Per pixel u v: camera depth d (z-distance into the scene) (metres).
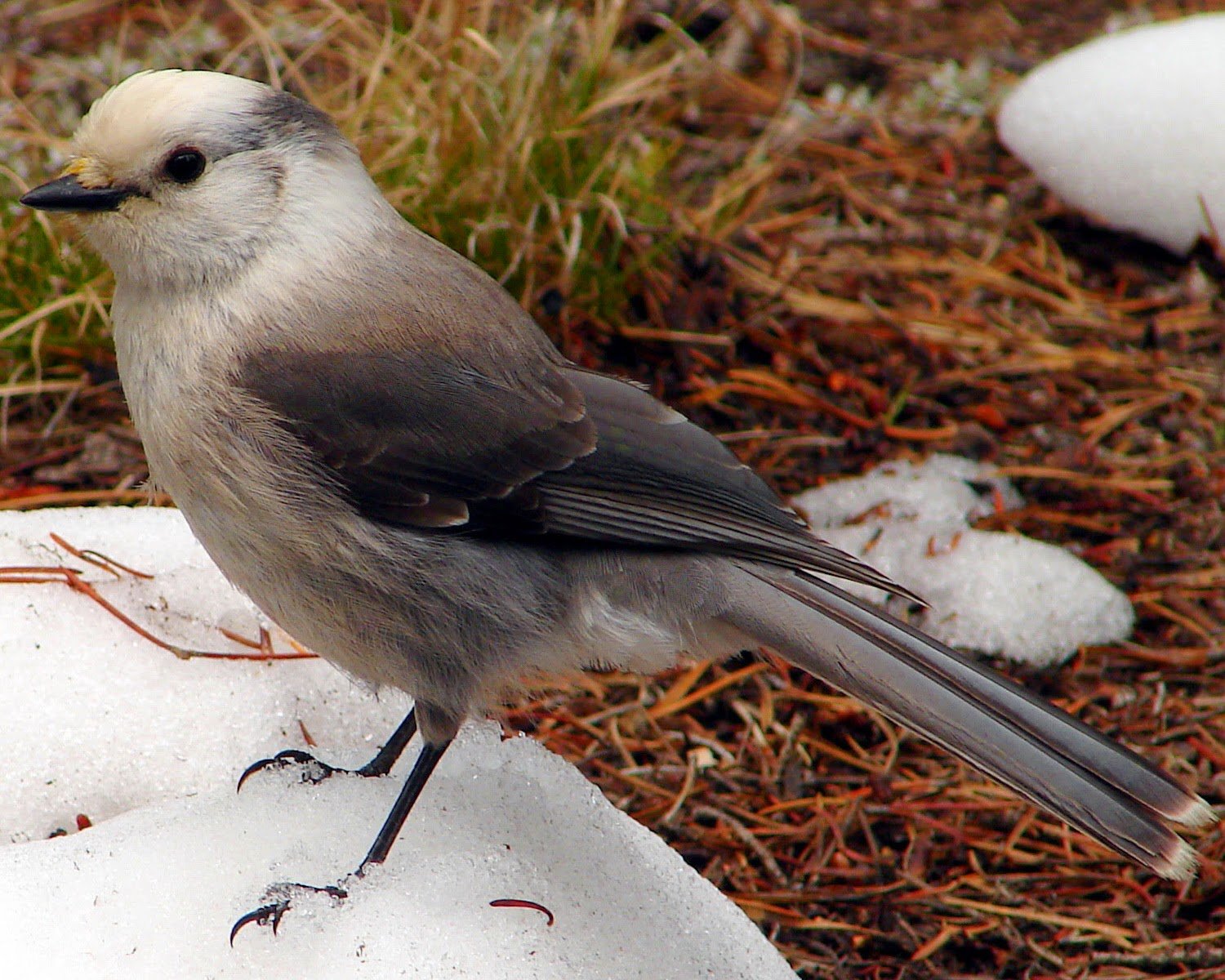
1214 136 12.63
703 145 13.40
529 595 6.95
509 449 6.95
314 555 6.81
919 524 10.32
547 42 12.12
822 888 8.05
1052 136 13.10
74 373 10.68
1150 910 7.95
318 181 6.98
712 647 7.07
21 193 10.91
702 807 8.49
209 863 6.43
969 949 7.73
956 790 8.70
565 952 6.23
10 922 6.05
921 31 15.30
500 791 7.09
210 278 6.77
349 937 6.11
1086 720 9.03
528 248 11.04
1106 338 11.95
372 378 6.83
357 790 6.97
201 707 7.64
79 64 12.95
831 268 12.39
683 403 11.16
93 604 8.05
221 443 6.70
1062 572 9.95
